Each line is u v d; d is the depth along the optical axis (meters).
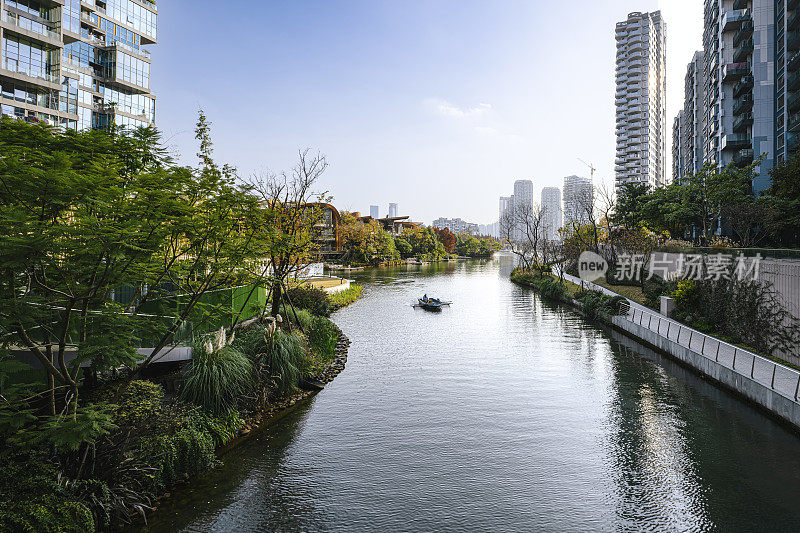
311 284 40.12
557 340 27.03
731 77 52.91
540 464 12.00
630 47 127.81
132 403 11.10
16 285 8.37
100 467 9.23
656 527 9.37
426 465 11.91
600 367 21.14
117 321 9.33
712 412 15.51
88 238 7.66
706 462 12.04
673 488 10.82
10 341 8.73
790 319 17.98
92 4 44.56
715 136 58.22
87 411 8.41
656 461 12.12
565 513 9.84
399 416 15.23
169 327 10.84
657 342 23.77
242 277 13.37
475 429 14.19
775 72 47.34
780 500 10.27
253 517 9.60
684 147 99.00
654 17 142.50
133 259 9.06
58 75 39.84
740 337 21.45
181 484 10.85
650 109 127.12
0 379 8.02
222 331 13.69
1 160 7.08
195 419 11.99
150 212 8.93
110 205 8.30
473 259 143.12
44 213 8.06
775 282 19.06
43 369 12.14
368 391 17.72
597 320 32.91
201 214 10.89
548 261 69.81
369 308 39.47
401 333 29.02
